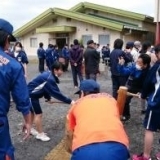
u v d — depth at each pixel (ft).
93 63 34.35
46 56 56.49
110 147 8.95
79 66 39.50
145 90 14.82
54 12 93.15
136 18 89.04
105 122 9.46
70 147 10.69
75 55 39.37
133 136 19.48
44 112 26.16
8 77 10.05
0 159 9.96
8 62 10.11
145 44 25.66
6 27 10.35
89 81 11.37
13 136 19.71
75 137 9.43
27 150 17.37
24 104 10.29
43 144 18.24
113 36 86.22
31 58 101.86
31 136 19.38
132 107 27.20
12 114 25.35
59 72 17.79
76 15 89.51
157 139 18.85
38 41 100.42
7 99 10.21
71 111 10.44
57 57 56.80
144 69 20.95
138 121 22.66
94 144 9.04
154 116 14.33
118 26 83.15
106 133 9.19
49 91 17.70
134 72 21.12
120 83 23.20
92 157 8.84
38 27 100.01
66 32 94.12
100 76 53.93
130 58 23.84
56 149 14.40
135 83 21.16
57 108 27.58
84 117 9.69
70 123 10.30
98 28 88.48
